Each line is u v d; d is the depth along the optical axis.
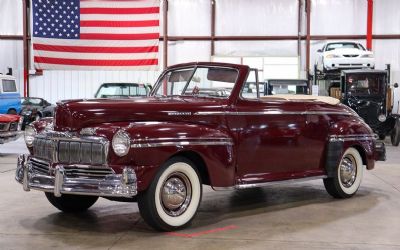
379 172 8.63
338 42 16.92
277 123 5.49
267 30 20.34
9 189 6.72
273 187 7.09
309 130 5.84
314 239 4.39
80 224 4.89
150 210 4.44
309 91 15.71
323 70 16.23
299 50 20.20
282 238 4.42
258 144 5.31
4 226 4.79
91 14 19.42
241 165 5.20
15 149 11.95
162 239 4.35
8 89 15.54
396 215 5.36
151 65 19.78
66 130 4.57
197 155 4.77
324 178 6.07
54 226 4.80
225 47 20.55
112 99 4.91
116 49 19.64
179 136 4.53
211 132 4.80
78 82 20.44
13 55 20.84
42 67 19.31
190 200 4.73
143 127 4.41
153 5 19.58
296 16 20.17
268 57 20.36
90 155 4.36
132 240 4.32
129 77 20.31
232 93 5.14
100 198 6.16
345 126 6.24
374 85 14.05
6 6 20.69
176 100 5.00
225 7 20.41
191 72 5.66
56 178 4.39
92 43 19.52
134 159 4.28
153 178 4.40
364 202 6.06
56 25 19.23
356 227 4.83
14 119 10.28
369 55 15.91
